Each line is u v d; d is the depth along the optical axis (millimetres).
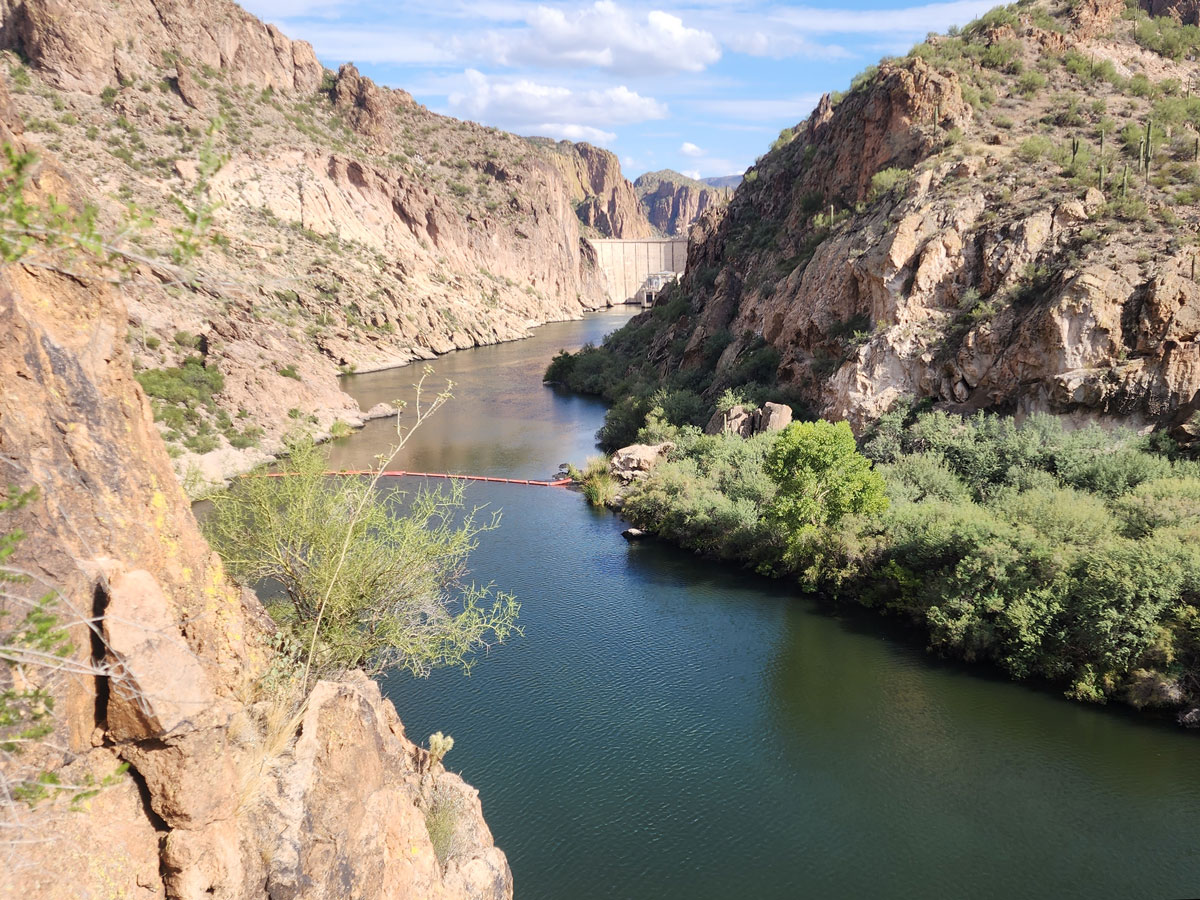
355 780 12266
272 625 14102
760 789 27594
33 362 8945
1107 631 32344
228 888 9188
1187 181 59219
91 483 9422
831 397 62000
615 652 36781
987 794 27219
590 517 55875
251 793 10242
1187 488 39219
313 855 10805
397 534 19109
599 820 26125
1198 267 49406
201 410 68688
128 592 8789
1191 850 24578
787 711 32156
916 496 47594
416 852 13672
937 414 54562
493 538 51500
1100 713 31688
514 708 32156
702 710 32250
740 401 67688
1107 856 24438
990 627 35531
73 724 8391
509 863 24234
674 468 57219
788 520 45031
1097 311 50188
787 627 39375
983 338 55375
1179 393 47812
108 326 10078
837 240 70500
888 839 25328
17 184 6410
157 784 8812
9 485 8203
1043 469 47656
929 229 61094
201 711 9000
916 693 33406
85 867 8055
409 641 18734
